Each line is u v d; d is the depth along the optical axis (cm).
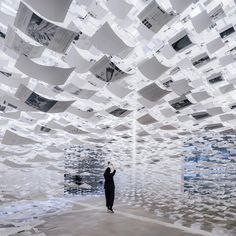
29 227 536
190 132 439
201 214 650
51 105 173
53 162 334
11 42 135
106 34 115
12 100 177
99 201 900
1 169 330
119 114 242
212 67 195
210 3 133
